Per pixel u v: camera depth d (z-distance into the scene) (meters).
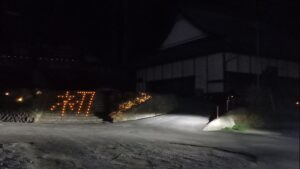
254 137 15.03
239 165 8.95
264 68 28.62
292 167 9.83
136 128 15.20
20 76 29.20
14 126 12.73
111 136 11.91
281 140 14.78
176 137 13.10
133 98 21.14
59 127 13.88
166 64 31.97
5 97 16.80
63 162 7.23
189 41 30.34
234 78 26.19
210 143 12.28
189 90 28.94
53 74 30.91
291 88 30.03
